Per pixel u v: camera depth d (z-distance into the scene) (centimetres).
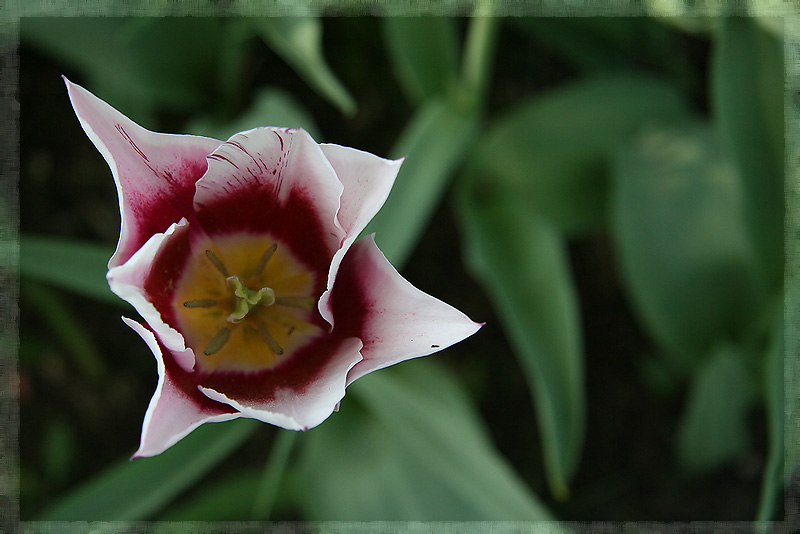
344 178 52
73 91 51
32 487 70
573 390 62
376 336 52
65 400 71
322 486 64
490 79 74
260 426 72
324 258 54
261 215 54
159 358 50
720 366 65
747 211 62
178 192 53
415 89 65
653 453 72
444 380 66
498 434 73
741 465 71
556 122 66
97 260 60
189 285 55
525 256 64
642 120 67
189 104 68
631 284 65
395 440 64
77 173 73
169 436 50
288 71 72
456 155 63
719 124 62
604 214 68
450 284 73
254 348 55
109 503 59
